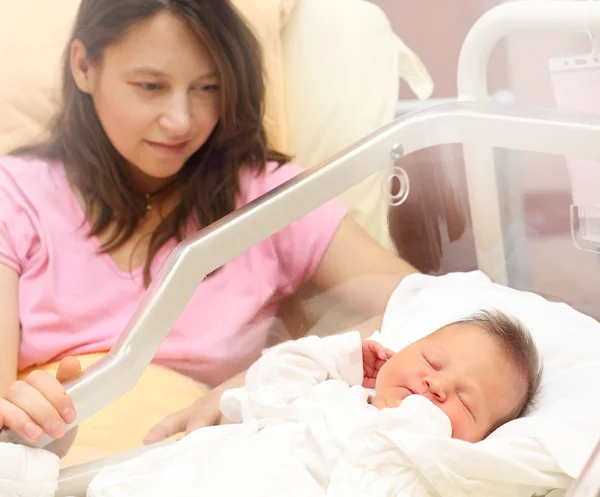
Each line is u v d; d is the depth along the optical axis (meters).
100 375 0.89
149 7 1.27
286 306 1.29
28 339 1.32
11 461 0.77
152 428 1.04
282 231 1.30
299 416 0.86
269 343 1.24
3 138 1.38
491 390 0.88
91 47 1.31
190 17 1.28
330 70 1.46
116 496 0.80
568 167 1.18
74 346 1.33
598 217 1.05
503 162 1.23
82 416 0.88
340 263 1.30
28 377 0.85
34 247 1.35
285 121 1.46
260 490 0.75
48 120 1.38
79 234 1.36
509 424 0.84
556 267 1.20
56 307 1.33
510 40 1.41
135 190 1.38
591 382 0.92
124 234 1.37
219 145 1.40
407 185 1.28
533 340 0.98
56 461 0.80
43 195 1.36
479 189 1.22
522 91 1.44
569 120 0.99
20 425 0.80
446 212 1.30
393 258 1.30
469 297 1.10
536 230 1.22
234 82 1.35
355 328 1.19
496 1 1.46
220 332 1.25
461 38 1.52
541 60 1.40
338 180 1.05
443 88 1.57
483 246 1.25
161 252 1.38
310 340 0.96
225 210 1.41
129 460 0.85
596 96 1.12
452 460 0.77
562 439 0.78
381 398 0.91
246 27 1.36
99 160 1.36
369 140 1.06
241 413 0.93
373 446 0.78
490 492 0.78
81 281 1.35
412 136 1.07
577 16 1.02
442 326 1.00
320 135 1.46
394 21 1.55
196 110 1.35
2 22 1.37
